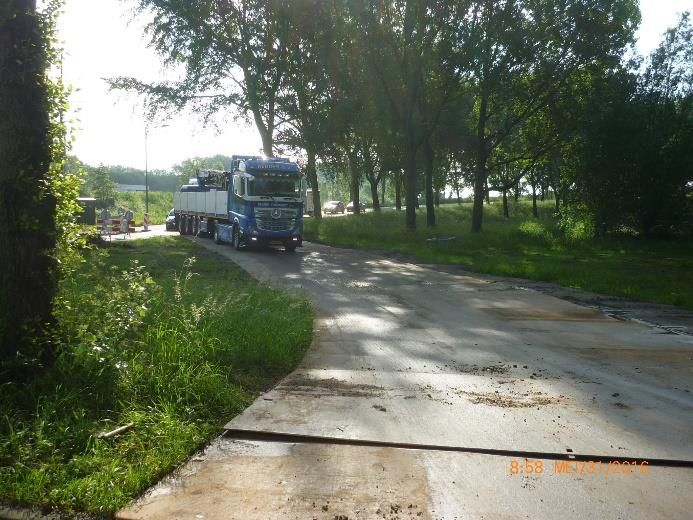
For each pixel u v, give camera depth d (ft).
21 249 18.75
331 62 106.73
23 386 17.51
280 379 22.04
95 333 19.95
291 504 12.53
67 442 14.78
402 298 43.98
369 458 14.88
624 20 106.63
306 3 102.83
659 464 14.89
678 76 108.06
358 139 134.41
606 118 106.83
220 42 110.01
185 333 22.93
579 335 31.76
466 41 100.27
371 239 104.83
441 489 13.29
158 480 13.62
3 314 18.51
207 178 107.65
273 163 81.87
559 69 107.04
